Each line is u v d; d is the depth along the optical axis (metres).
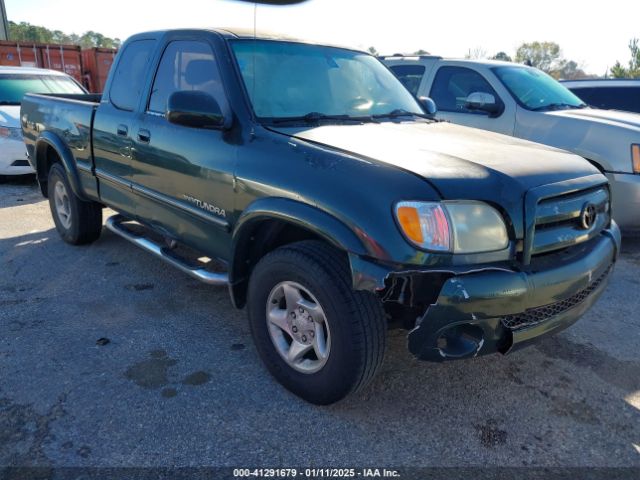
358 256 2.43
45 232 5.96
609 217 3.22
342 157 2.67
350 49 4.18
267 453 2.53
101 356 3.34
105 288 4.41
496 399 3.01
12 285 4.44
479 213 2.44
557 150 3.29
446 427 2.76
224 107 3.27
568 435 2.72
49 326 3.72
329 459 2.51
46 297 4.21
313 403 2.88
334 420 2.79
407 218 2.35
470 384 3.15
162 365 3.26
